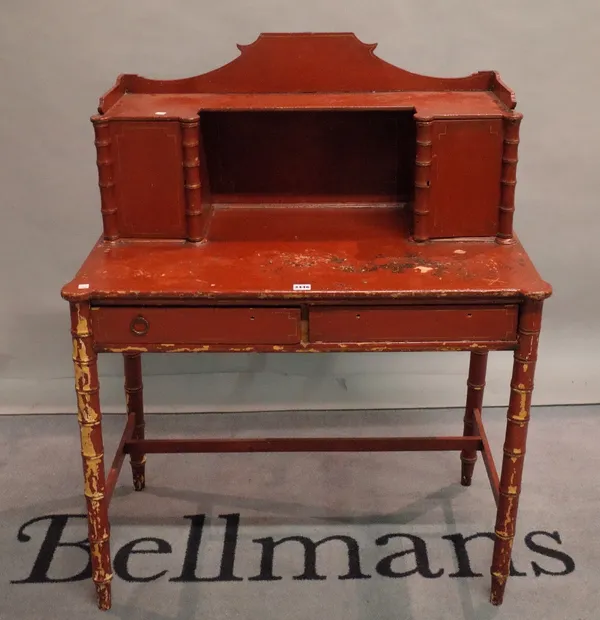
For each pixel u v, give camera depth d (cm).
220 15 279
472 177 231
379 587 246
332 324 215
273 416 321
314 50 242
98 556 234
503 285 212
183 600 243
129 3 277
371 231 243
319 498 279
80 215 305
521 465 229
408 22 282
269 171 255
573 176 302
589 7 279
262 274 218
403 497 280
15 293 314
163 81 245
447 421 316
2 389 323
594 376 323
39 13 277
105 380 322
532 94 290
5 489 284
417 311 214
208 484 286
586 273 315
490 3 279
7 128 292
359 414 321
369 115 247
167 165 230
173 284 212
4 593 245
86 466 226
